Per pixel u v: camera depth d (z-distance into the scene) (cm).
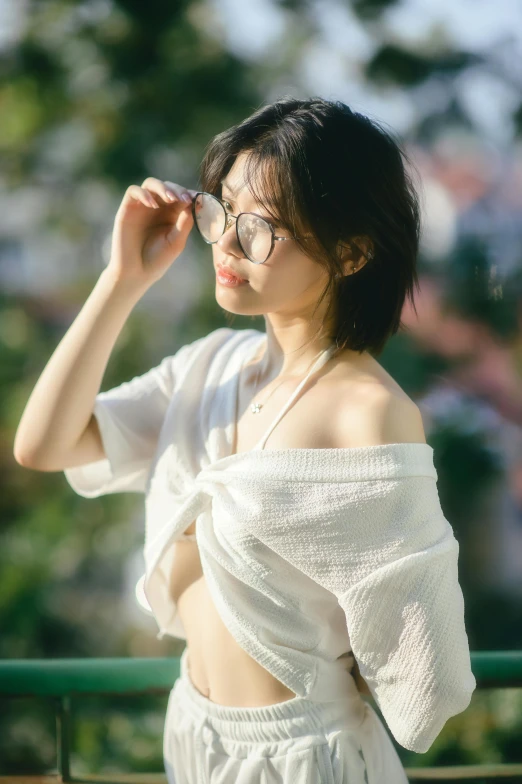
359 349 130
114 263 141
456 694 112
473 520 355
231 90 388
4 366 406
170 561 138
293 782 121
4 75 403
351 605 113
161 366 154
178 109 388
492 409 349
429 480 118
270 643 120
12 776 160
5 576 378
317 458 117
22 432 143
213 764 127
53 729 351
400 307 133
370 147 124
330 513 114
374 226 125
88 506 391
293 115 124
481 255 350
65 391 139
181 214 138
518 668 157
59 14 400
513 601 364
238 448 131
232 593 121
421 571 112
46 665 157
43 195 416
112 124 392
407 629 112
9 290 418
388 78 362
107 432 144
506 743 327
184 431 136
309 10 394
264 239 121
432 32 372
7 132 409
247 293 124
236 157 127
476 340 352
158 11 386
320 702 123
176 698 138
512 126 358
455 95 359
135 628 396
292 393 128
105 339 141
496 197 362
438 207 362
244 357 141
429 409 348
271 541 116
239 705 127
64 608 392
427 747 115
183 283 390
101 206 415
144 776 161
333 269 124
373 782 127
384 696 117
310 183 119
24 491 404
